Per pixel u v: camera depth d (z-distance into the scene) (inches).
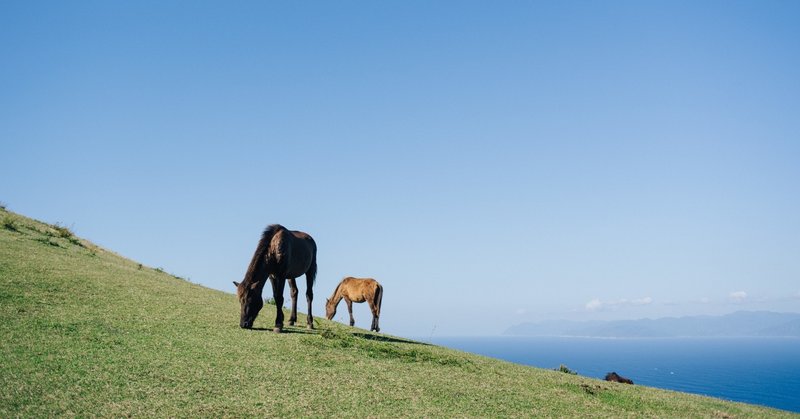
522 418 391.9
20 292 555.8
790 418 510.3
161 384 366.3
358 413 354.9
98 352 417.7
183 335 508.4
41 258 738.8
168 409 324.5
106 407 316.5
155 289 724.7
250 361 446.6
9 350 392.8
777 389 3846.0
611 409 455.8
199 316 609.3
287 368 440.1
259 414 332.8
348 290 971.3
